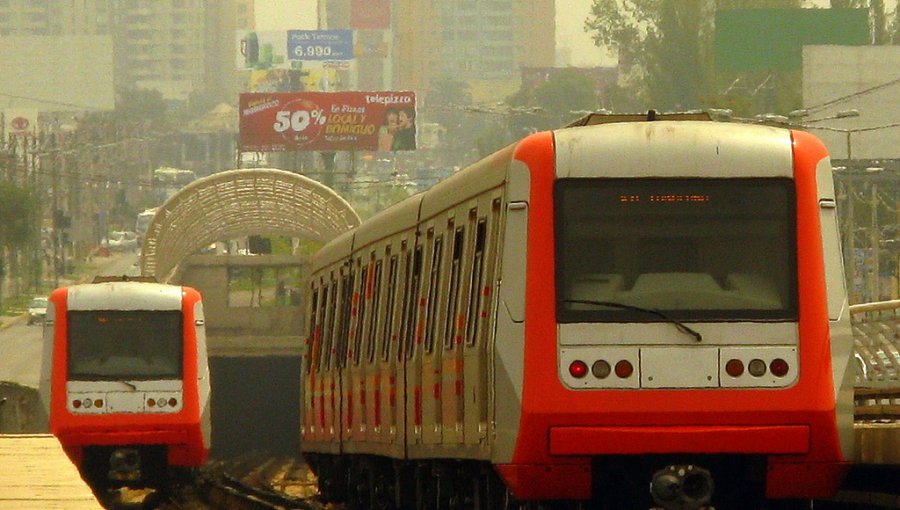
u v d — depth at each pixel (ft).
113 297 258.78
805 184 126.72
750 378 124.47
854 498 159.84
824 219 127.03
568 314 125.18
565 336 125.08
